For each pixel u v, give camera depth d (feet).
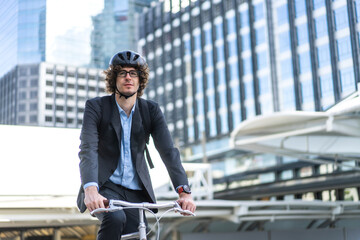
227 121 236.63
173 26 281.54
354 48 165.17
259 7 220.64
